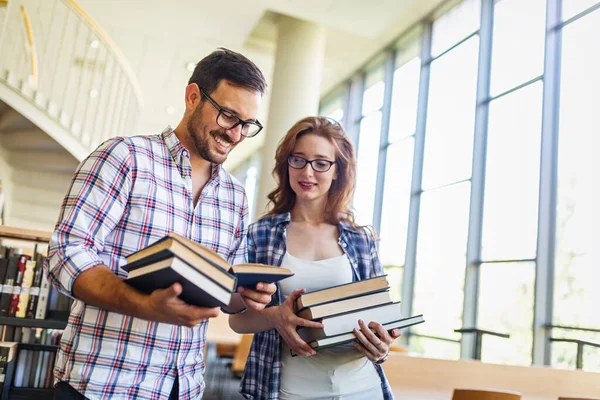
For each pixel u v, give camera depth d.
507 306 5.05
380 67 8.22
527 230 4.96
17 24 7.46
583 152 4.54
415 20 7.07
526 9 5.48
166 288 0.84
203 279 0.81
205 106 1.15
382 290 1.32
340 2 6.11
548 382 2.52
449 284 5.83
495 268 5.28
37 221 6.79
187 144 1.20
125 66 6.92
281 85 6.84
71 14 7.12
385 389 1.43
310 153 1.47
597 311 4.19
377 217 7.42
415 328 6.31
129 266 0.89
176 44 8.04
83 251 0.97
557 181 4.77
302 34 6.95
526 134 5.18
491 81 5.80
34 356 2.21
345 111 8.84
